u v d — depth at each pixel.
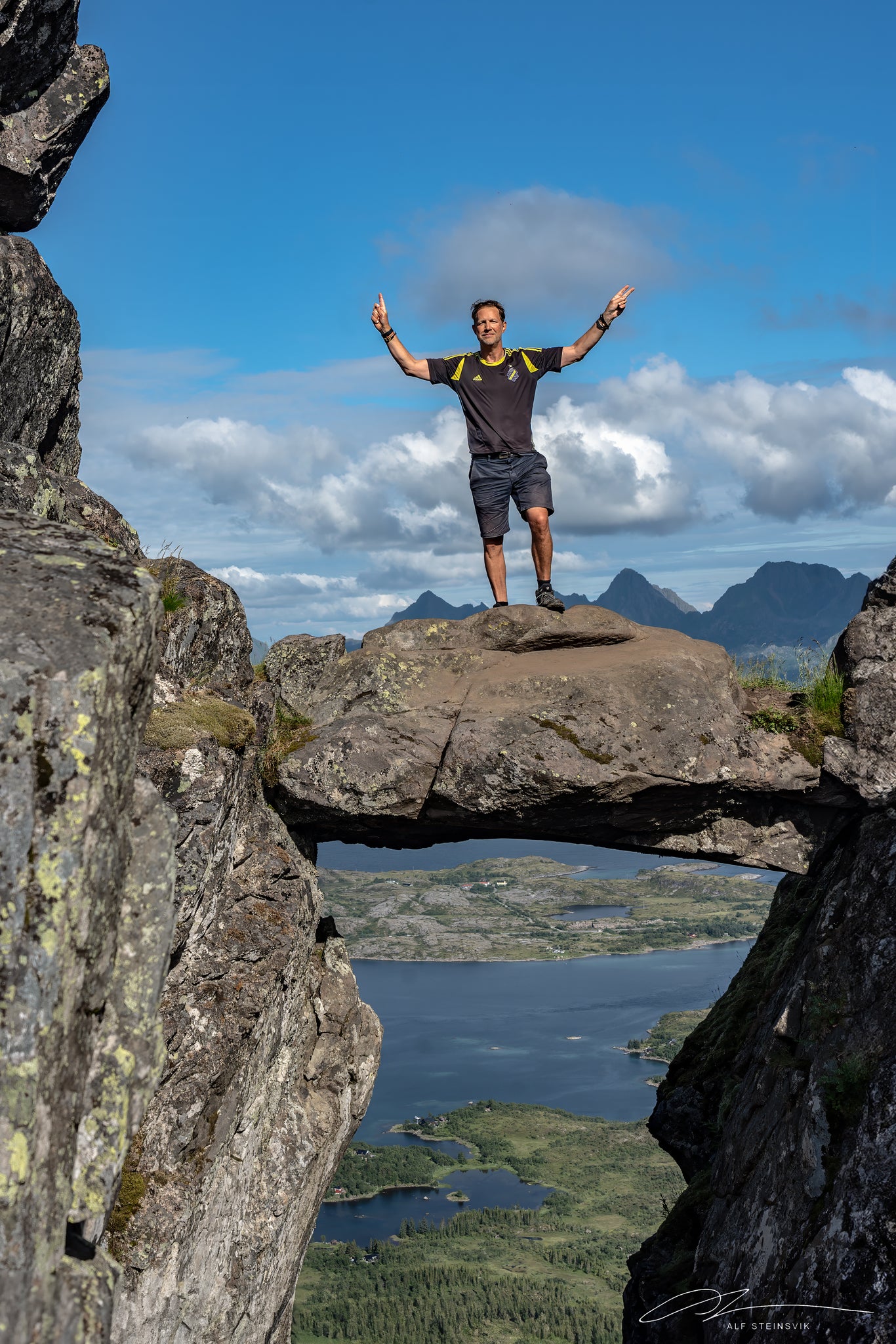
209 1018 8.16
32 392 10.04
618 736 9.41
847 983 8.98
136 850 3.78
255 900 9.00
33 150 9.40
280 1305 10.28
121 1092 3.49
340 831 10.14
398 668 10.11
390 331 10.69
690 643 10.59
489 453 10.94
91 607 3.47
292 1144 9.55
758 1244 8.65
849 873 9.55
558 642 10.62
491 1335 108.44
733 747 9.54
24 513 4.20
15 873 2.98
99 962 3.39
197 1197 7.77
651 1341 10.03
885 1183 7.30
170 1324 7.54
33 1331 2.89
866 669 9.65
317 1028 10.45
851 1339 6.90
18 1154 2.87
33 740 3.07
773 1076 9.53
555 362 10.92
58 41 9.19
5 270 8.87
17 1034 2.92
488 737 9.39
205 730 8.39
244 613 10.48
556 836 10.19
